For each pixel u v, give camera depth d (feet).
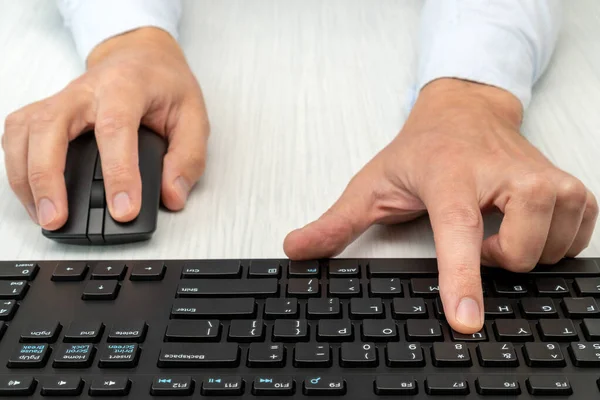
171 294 1.17
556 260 1.21
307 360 1.02
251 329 1.07
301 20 2.20
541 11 1.87
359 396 0.97
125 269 1.22
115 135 1.38
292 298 1.13
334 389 0.97
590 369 1.01
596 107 1.78
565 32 2.10
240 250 1.35
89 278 1.21
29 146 1.36
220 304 1.13
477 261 1.12
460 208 1.17
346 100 1.83
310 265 1.22
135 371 1.02
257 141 1.68
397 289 1.15
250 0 2.30
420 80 1.81
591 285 1.15
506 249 1.16
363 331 1.06
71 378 1.01
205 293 1.15
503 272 1.19
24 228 1.42
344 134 1.70
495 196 1.22
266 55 2.02
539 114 1.75
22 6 2.25
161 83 1.56
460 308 1.07
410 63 1.98
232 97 1.84
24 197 1.38
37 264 1.24
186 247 1.36
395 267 1.20
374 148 1.65
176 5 2.06
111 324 1.10
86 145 1.42
